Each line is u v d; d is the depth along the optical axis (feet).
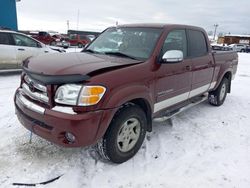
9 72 28.99
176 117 15.47
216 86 17.35
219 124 14.73
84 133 8.21
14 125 12.84
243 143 12.39
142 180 9.06
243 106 18.89
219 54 16.75
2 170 9.07
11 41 26.96
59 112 8.27
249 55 89.66
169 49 11.91
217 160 10.64
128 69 9.46
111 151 9.38
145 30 12.23
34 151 10.43
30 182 8.57
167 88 11.64
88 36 99.19
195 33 14.30
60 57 10.50
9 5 49.08
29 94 9.45
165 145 11.71
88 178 9.01
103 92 8.40
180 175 9.46
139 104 10.63
